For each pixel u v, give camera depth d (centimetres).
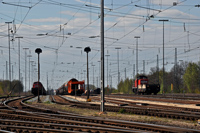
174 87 19062
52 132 3177
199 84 18775
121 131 2997
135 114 5262
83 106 7056
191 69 19325
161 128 3139
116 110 5959
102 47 5541
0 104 8200
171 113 4728
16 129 3441
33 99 12488
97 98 11706
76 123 3756
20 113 5441
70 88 15662
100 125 3481
